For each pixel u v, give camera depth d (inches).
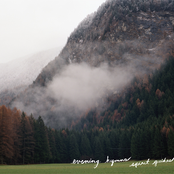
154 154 3363.7
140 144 3563.0
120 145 4005.9
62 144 3969.0
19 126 2970.0
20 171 1861.5
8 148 2588.6
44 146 3211.1
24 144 2957.7
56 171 1926.7
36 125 3257.9
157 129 3412.9
